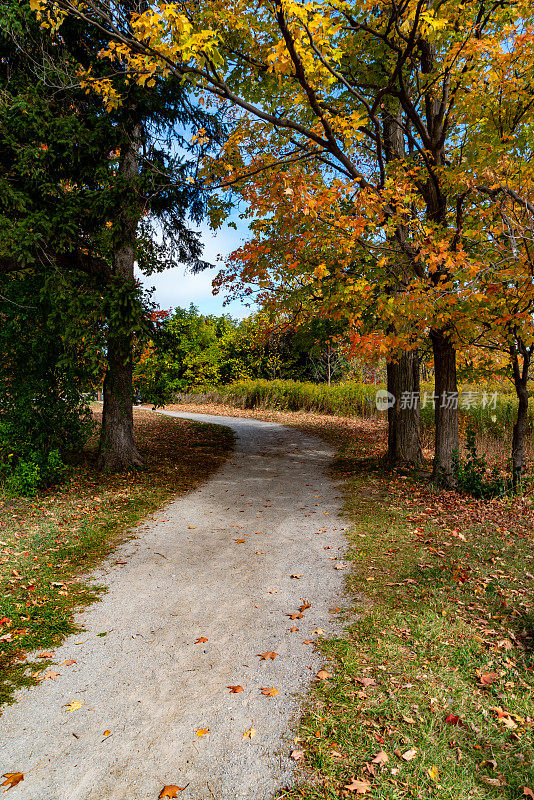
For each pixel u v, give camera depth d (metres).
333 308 7.49
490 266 6.00
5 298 8.65
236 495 9.09
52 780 2.56
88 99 9.26
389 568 5.35
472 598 4.53
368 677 3.38
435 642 3.80
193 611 4.52
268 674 3.49
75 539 6.41
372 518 7.24
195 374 32.81
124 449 10.42
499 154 6.50
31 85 8.23
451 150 8.71
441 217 8.13
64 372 9.51
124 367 10.39
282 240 7.22
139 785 2.52
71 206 8.56
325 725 2.91
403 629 4.02
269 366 31.61
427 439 14.21
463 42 6.42
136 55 4.91
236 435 16.88
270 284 9.32
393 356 7.88
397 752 2.65
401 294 6.57
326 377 30.58
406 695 3.16
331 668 3.53
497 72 6.39
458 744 2.71
